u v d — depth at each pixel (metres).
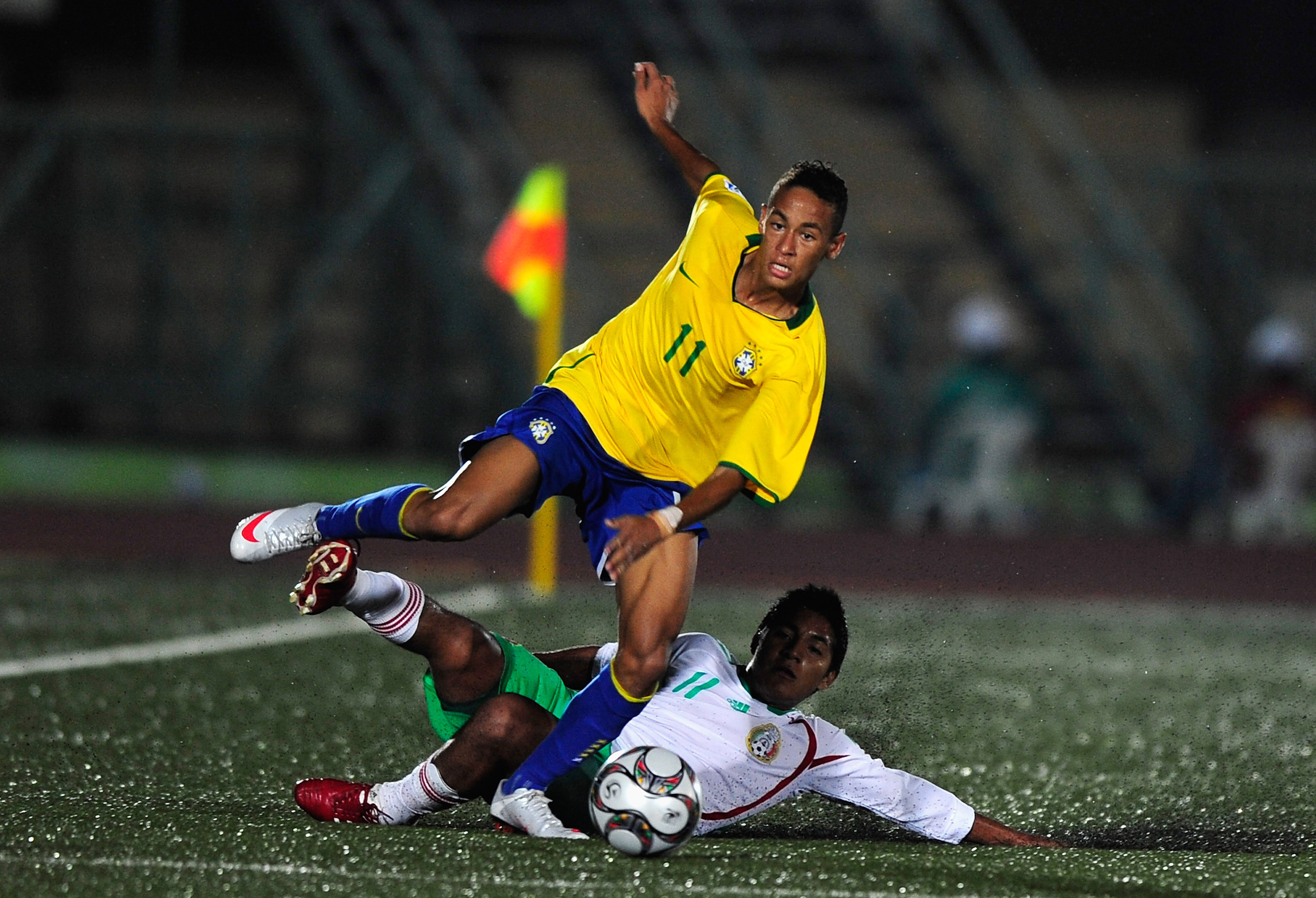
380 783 16.56
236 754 18.25
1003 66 61.62
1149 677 27.72
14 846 13.23
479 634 15.29
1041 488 55.28
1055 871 13.63
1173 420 56.00
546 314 33.41
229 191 63.66
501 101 63.84
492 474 15.57
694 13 61.16
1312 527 51.25
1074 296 61.09
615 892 12.27
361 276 57.38
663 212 63.88
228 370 56.81
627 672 14.65
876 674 26.70
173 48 58.31
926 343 57.75
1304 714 24.39
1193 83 69.06
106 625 28.00
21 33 66.19
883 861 13.81
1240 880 13.54
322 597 14.53
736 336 15.44
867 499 53.94
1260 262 56.06
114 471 55.12
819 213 14.99
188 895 11.91
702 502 14.14
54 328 59.72
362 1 58.62
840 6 61.69
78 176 60.12
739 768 14.70
